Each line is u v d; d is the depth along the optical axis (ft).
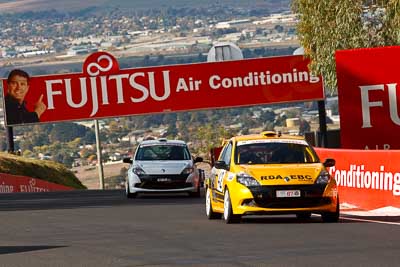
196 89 545.44
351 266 134.31
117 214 242.17
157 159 320.91
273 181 195.83
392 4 375.45
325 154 263.49
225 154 213.87
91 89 544.21
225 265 139.03
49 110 545.85
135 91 543.80
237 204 197.57
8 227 208.54
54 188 531.50
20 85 547.49
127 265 142.00
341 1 394.73
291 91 544.62
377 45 390.42
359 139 269.23
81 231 194.49
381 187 230.68
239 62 545.85
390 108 268.62
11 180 467.93
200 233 182.09
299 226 188.96
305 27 412.16
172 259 146.51
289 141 209.15
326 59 404.57
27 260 150.71
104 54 540.52
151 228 196.13
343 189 250.78
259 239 168.14
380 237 165.27
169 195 332.60
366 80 268.82
